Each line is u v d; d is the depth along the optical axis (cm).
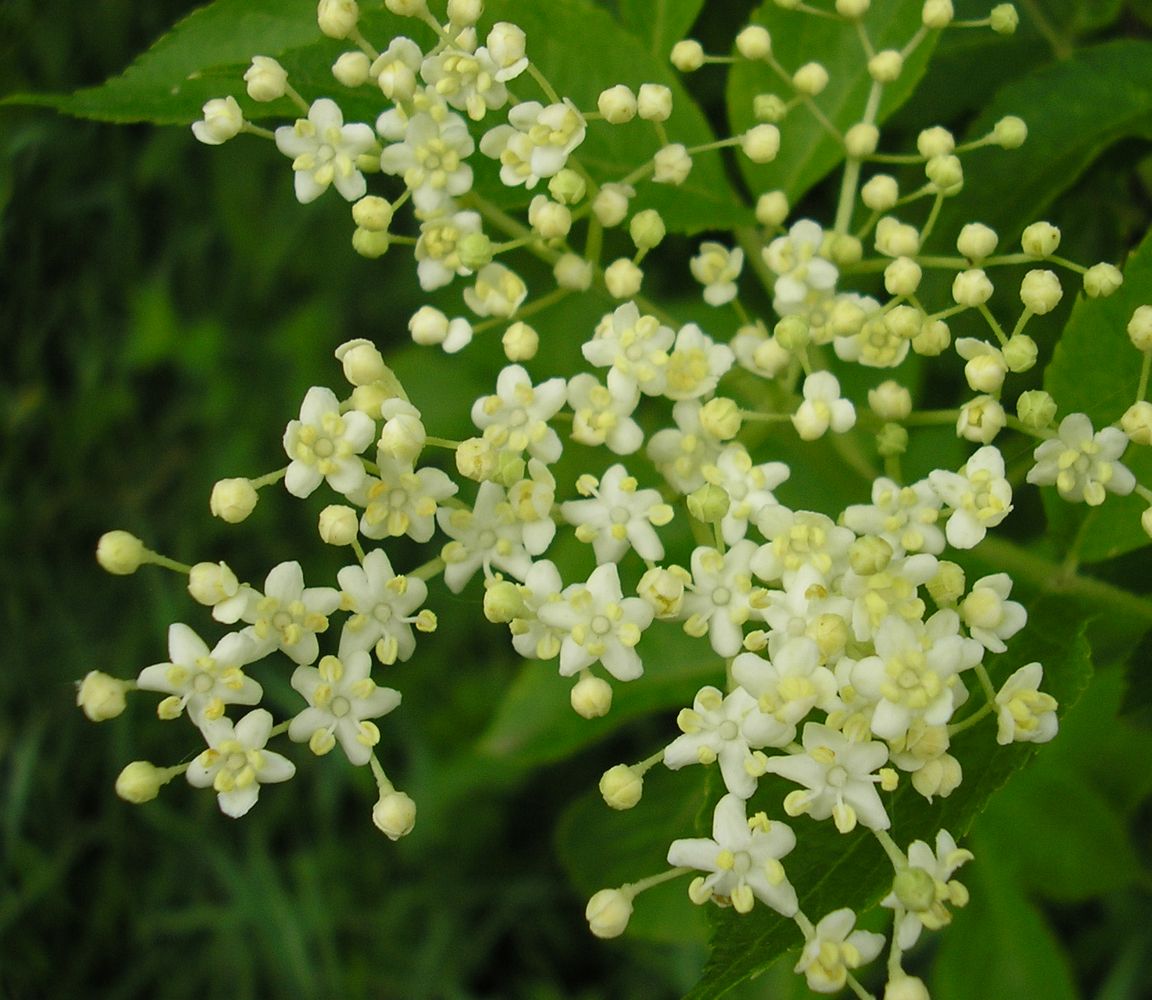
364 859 30
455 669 29
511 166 18
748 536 18
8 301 30
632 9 19
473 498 20
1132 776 22
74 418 31
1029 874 22
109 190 29
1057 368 18
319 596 17
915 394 20
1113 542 18
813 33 19
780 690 16
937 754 16
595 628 17
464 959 29
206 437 31
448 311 23
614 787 17
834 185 22
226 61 18
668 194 19
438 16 18
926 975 25
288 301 31
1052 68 19
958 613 17
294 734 17
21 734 29
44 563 30
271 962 30
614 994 29
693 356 18
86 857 30
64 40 26
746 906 16
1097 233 20
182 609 30
